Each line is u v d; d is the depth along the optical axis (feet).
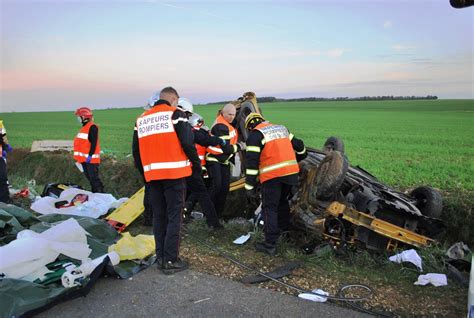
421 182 29.73
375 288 15.20
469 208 23.16
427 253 17.72
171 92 16.72
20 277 14.10
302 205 20.12
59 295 13.61
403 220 19.08
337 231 18.80
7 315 12.50
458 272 16.03
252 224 22.75
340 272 16.60
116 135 66.08
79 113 28.71
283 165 18.35
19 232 17.08
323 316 13.15
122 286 15.03
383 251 18.43
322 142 49.21
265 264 17.34
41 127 83.35
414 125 66.80
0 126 26.78
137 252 16.92
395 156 40.60
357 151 43.55
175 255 16.31
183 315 13.15
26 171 43.91
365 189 20.17
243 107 26.63
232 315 13.16
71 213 23.79
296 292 14.78
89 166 28.71
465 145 46.91
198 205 27.86
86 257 15.99
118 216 22.94
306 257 17.88
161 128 16.02
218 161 23.11
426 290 15.07
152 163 16.16
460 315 13.32
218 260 17.60
